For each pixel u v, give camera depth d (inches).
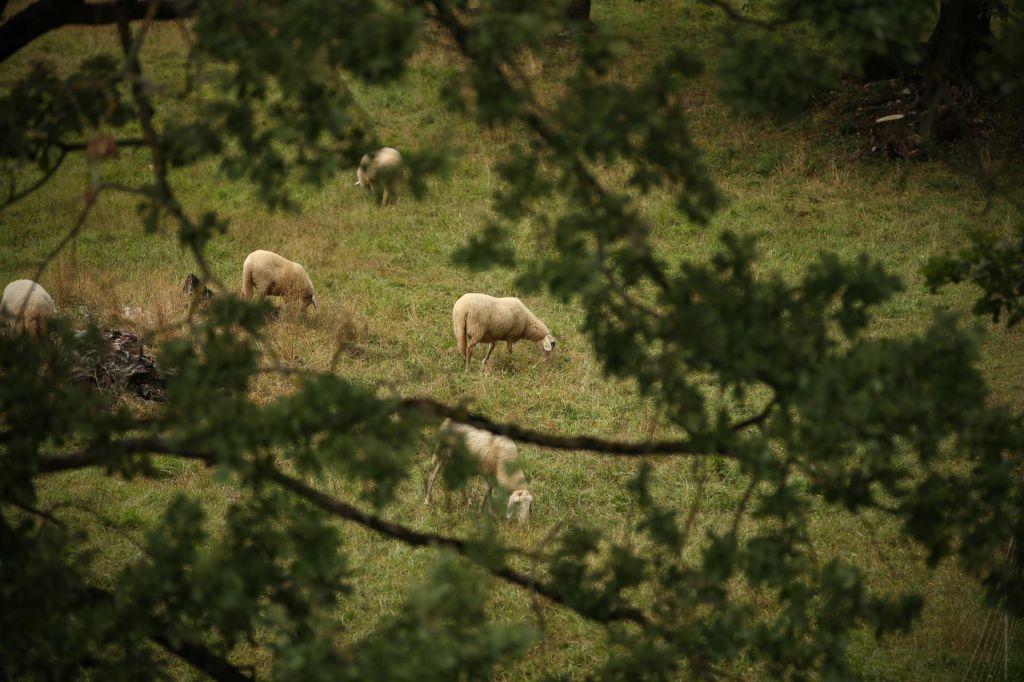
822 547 1278.3
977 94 2650.1
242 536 600.7
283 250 2217.0
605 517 1349.7
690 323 546.0
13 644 567.8
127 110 603.5
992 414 543.5
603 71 530.3
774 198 2522.1
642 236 550.9
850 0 534.9
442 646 456.8
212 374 594.9
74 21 675.4
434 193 2532.0
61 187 2534.5
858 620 1125.7
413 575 1203.9
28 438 580.7
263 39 522.9
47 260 585.3
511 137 2726.4
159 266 2107.5
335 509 649.6
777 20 572.7
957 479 584.4
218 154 576.7
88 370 1513.3
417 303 2007.9
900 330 1923.0
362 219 2399.1
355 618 1115.9
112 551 1225.4
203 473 1425.9
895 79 2896.2
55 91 595.5
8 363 610.9
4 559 592.4
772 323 548.7
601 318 601.3
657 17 3442.4
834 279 565.3
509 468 649.0
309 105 542.3
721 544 566.3
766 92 529.3
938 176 2586.1
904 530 574.9
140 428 598.9
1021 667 1071.6
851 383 529.3
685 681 820.0
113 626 569.3
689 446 587.5
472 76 533.3
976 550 559.5
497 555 637.3
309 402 548.4
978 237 708.0
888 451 527.8
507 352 1847.9
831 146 2748.5
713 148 2746.1
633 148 550.3
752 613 609.9
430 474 1338.6
